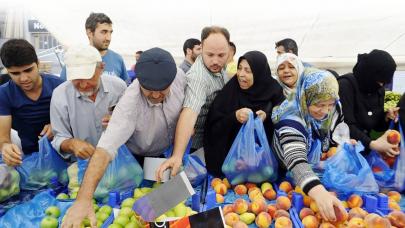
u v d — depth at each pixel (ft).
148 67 5.34
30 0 22.31
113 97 7.09
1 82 10.01
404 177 6.31
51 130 7.22
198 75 7.00
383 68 7.36
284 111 5.92
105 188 6.01
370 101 7.78
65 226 4.50
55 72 24.47
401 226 4.97
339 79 8.02
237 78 7.22
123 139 5.63
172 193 4.69
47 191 6.19
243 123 6.42
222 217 4.53
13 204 6.15
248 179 6.49
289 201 5.57
